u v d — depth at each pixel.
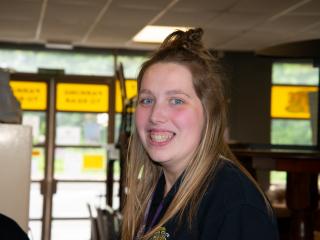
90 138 7.00
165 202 1.22
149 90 1.21
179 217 1.13
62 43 7.13
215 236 1.04
